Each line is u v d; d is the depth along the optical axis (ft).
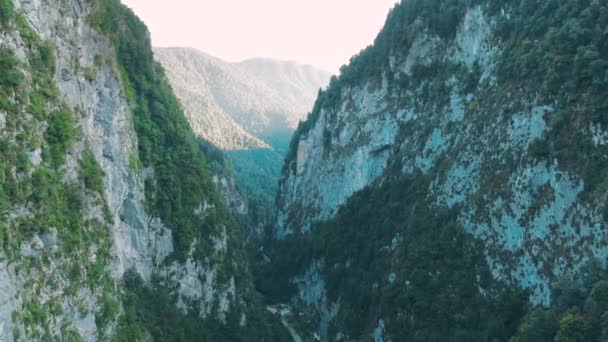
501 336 265.54
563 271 256.93
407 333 312.91
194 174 343.26
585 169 258.16
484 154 327.06
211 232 338.13
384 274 366.22
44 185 179.32
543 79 298.76
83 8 245.04
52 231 179.83
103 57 254.27
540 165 283.18
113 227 240.53
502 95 329.52
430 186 365.81
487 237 303.89
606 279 232.94
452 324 291.99
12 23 182.80
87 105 236.84
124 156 263.90
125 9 346.95
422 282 321.11
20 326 153.99
